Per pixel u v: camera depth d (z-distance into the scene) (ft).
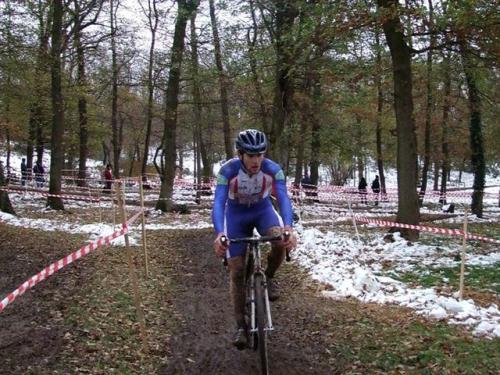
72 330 17.85
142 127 130.82
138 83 79.10
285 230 13.89
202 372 15.33
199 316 20.80
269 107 63.52
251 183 14.94
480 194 67.56
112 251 34.24
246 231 15.61
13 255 31.24
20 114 78.59
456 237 42.52
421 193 87.92
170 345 17.29
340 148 84.94
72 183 112.47
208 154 140.36
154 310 21.11
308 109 70.44
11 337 17.17
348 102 55.83
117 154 100.32
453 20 31.76
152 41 78.79
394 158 111.65
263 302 13.52
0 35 49.78
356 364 15.65
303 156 90.38
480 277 26.78
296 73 47.01
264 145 14.05
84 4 66.74
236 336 14.67
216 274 29.22
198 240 41.75
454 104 75.05
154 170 168.76
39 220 51.21
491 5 30.25
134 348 16.72
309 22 36.63
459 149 92.68
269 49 46.06
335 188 84.48
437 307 20.71
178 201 86.89
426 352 15.98
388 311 20.98
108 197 79.05
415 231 38.06
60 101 62.08
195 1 60.18
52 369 14.73
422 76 61.93
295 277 28.04
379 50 43.65
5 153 140.87
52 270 12.93
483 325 18.44
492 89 57.98
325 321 19.81
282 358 16.34
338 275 26.96
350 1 34.27
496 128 74.90
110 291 23.27
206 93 76.23
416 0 33.35
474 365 15.02
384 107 88.12
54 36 59.77
